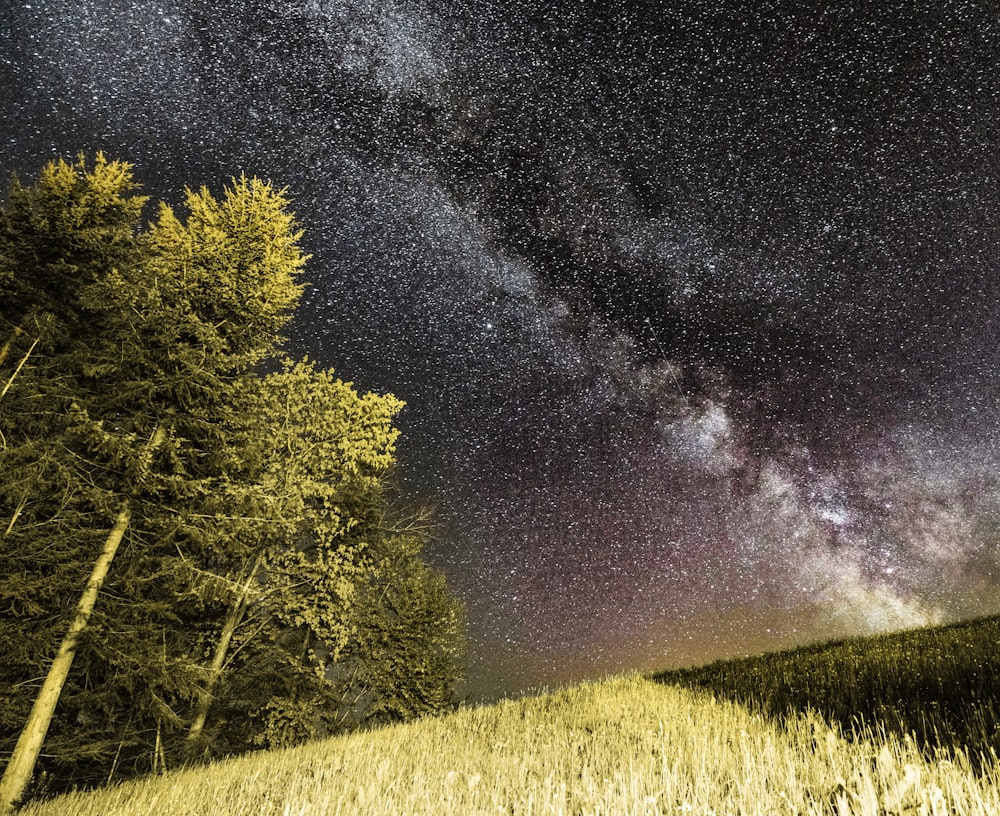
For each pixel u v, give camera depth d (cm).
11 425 995
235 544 1145
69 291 1141
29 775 869
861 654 907
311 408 1381
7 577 947
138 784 686
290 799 367
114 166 1180
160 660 1048
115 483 1023
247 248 1227
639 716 590
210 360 1130
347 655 1535
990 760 281
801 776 282
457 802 303
